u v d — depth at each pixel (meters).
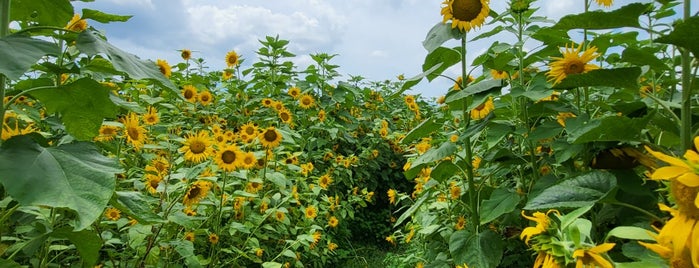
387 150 6.63
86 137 1.48
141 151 3.49
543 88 1.93
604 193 1.30
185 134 4.64
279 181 3.47
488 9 2.14
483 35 2.21
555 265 0.98
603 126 1.42
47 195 1.00
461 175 3.04
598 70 1.39
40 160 1.08
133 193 1.56
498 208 2.03
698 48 1.13
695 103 2.06
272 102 5.45
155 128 3.73
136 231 2.29
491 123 2.17
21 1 1.43
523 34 2.28
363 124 7.07
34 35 1.53
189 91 4.64
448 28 2.28
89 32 1.26
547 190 1.35
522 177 2.35
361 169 5.98
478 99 2.07
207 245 3.19
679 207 0.82
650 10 2.14
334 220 4.56
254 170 3.87
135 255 2.51
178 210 2.55
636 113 1.83
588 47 2.12
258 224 3.33
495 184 2.93
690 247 0.81
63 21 1.51
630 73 1.38
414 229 3.40
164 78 1.39
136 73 1.27
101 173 1.12
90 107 1.37
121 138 2.75
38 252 2.22
